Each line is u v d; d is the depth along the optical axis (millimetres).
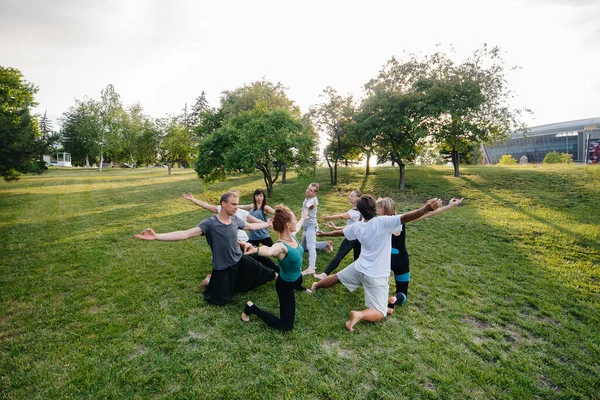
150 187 20094
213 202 14164
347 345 3439
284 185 19234
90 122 42531
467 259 6320
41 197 15344
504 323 3959
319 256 6445
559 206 10492
